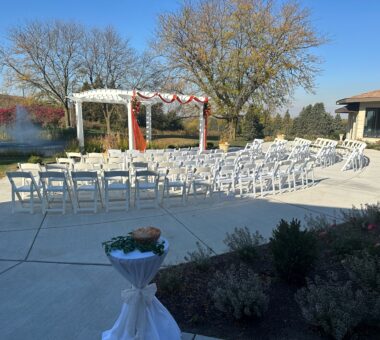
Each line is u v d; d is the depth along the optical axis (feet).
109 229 17.19
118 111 105.91
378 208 17.65
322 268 12.09
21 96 98.02
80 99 51.37
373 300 8.80
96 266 13.02
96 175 19.86
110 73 99.60
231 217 19.34
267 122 105.60
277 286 10.97
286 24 76.84
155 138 89.81
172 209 20.88
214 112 85.66
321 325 8.41
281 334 8.72
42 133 69.72
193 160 28.22
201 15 78.48
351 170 36.50
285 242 10.99
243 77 82.94
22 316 9.80
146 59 99.25
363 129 70.23
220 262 13.04
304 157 31.09
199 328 9.02
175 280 10.85
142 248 7.09
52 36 91.35
